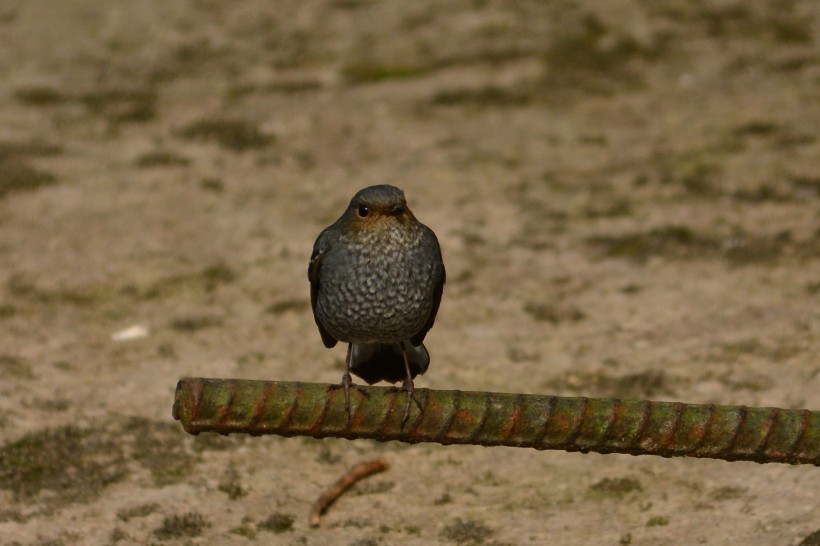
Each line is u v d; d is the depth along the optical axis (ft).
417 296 24.76
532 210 58.44
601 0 91.81
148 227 57.93
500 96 76.28
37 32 92.22
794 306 44.93
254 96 79.71
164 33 92.17
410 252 24.52
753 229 54.03
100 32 92.48
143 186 63.36
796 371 38.81
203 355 43.98
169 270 52.70
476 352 43.21
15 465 35.55
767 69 79.30
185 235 56.95
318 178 64.64
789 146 65.46
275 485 34.50
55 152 68.18
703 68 79.92
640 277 49.67
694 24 87.35
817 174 60.90
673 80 78.33
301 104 77.56
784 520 29.55
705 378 39.19
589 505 32.30
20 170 64.39
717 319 44.55
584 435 20.67
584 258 52.29
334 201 61.11
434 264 25.03
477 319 46.37
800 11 89.30
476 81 79.51
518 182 62.49
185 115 76.07
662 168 63.57
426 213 58.65
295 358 43.70
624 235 54.39
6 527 32.09
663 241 53.21
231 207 60.54
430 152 67.97
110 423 38.45
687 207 57.52
